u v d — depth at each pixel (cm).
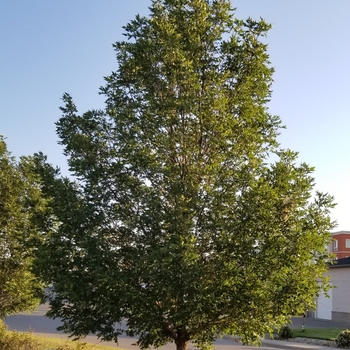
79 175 827
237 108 881
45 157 884
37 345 1399
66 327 828
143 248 765
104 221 818
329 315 3441
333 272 3419
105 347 1647
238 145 849
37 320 3105
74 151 880
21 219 1355
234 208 798
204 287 722
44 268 775
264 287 761
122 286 719
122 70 910
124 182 831
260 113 884
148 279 735
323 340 2255
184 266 684
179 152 840
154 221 773
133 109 866
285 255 762
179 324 739
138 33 919
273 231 778
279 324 823
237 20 909
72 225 775
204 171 809
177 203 767
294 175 786
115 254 778
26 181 1423
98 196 812
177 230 733
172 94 852
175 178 816
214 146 844
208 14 898
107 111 917
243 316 775
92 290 743
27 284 1332
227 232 769
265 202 766
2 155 1445
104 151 888
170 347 1861
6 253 1382
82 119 911
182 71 820
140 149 835
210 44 891
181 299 727
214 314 779
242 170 820
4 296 1423
